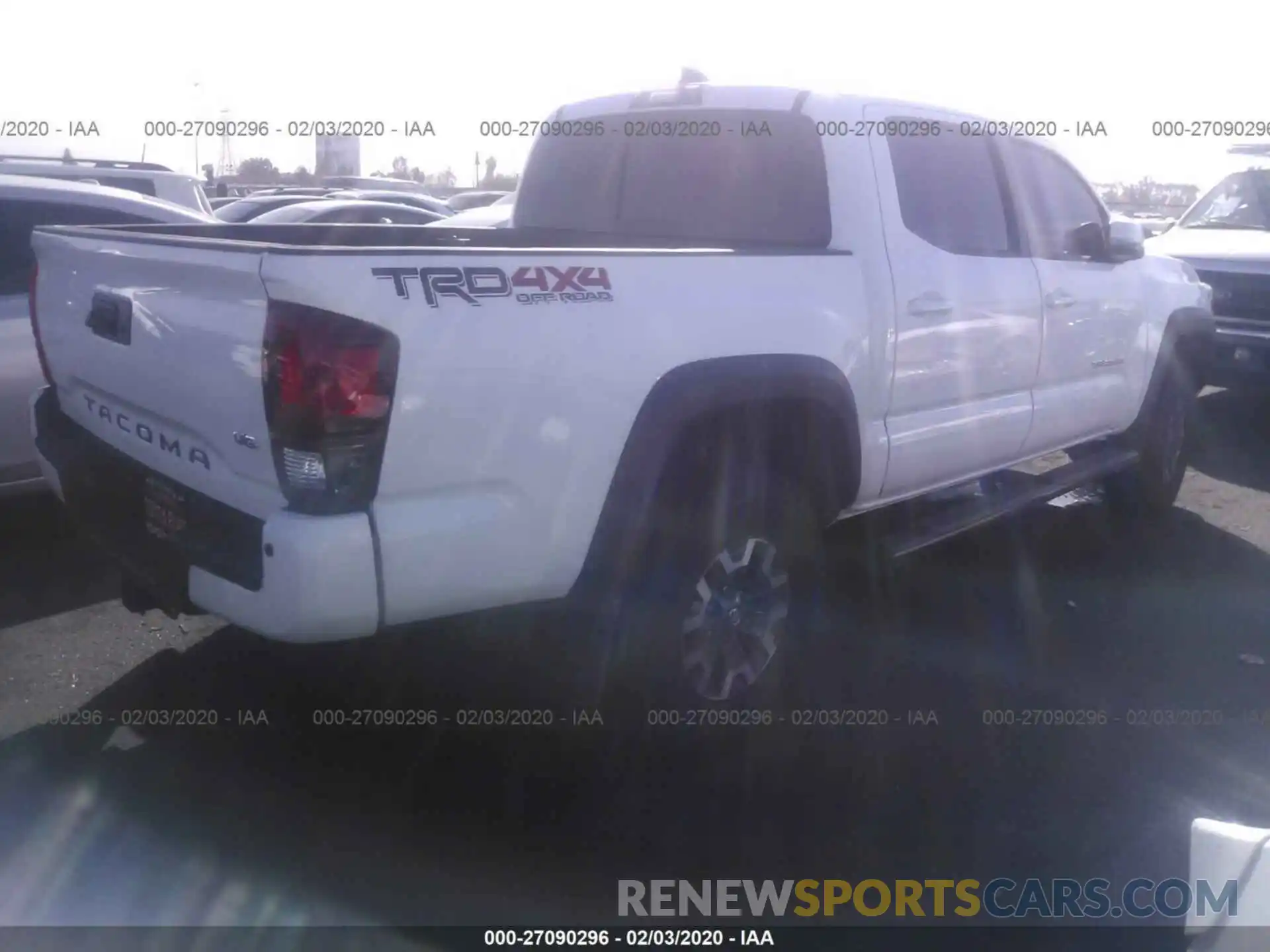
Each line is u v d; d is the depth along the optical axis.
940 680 4.90
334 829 3.77
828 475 4.42
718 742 4.20
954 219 5.05
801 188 4.64
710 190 4.96
